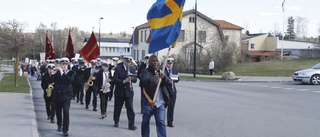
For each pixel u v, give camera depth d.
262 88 22.23
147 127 7.02
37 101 14.95
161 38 7.31
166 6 7.25
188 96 17.16
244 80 29.05
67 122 8.24
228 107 13.25
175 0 7.14
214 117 10.93
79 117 10.90
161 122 6.79
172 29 7.11
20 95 15.90
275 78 31.03
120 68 9.02
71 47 16.42
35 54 65.19
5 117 10.12
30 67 43.62
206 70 39.09
